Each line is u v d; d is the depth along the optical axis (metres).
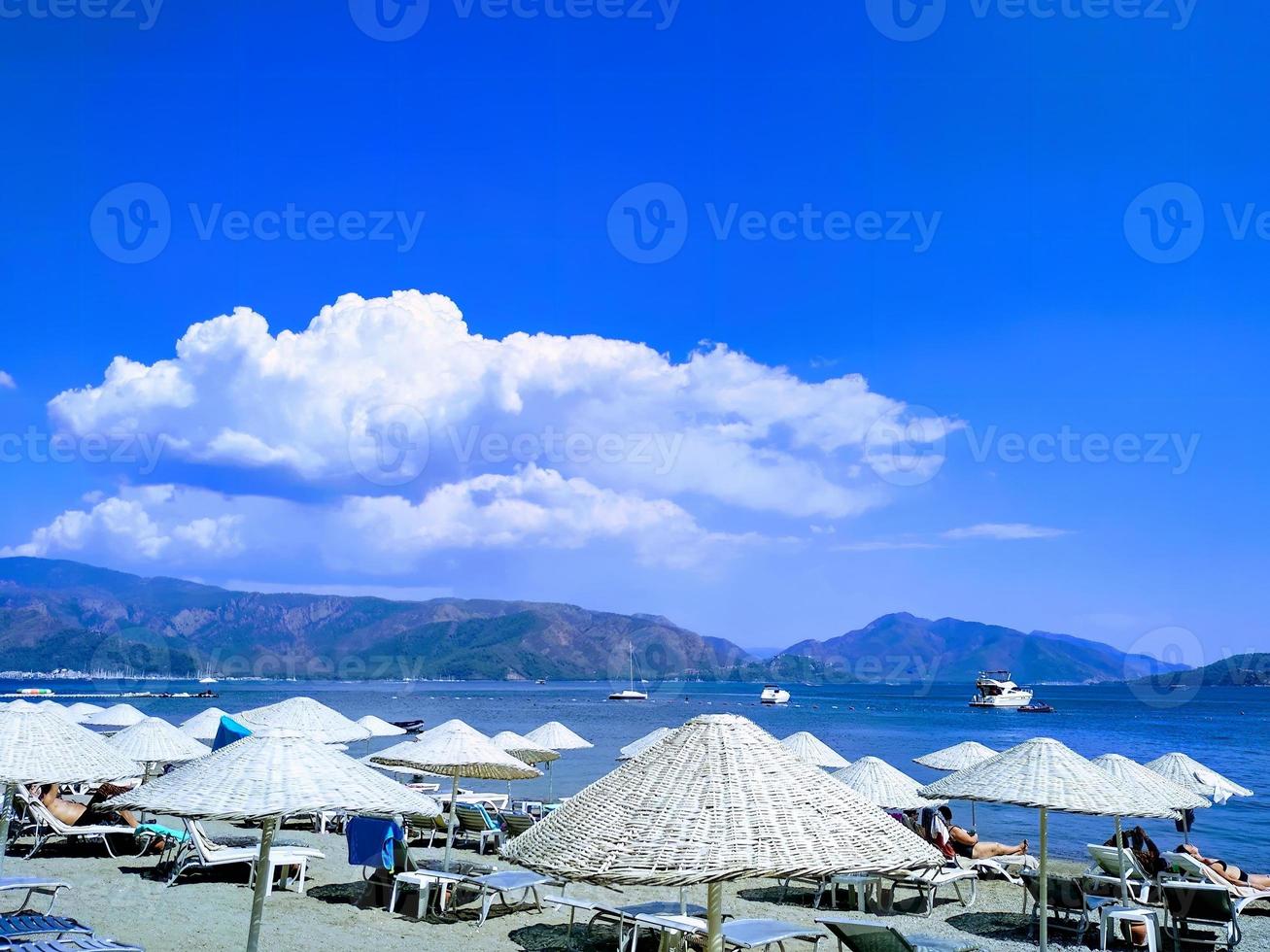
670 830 4.09
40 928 7.03
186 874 12.09
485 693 186.88
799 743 17.89
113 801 5.66
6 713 7.74
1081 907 10.68
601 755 37.81
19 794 13.68
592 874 3.91
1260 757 45.12
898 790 13.51
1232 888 11.83
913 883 12.92
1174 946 10.47
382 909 10.84
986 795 8.90
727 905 11.87
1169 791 9.91
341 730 17.33
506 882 10.47
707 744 4.61
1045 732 65.06
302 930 9.72
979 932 11.16
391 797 5.81
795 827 4.12
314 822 17.69
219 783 5.51
